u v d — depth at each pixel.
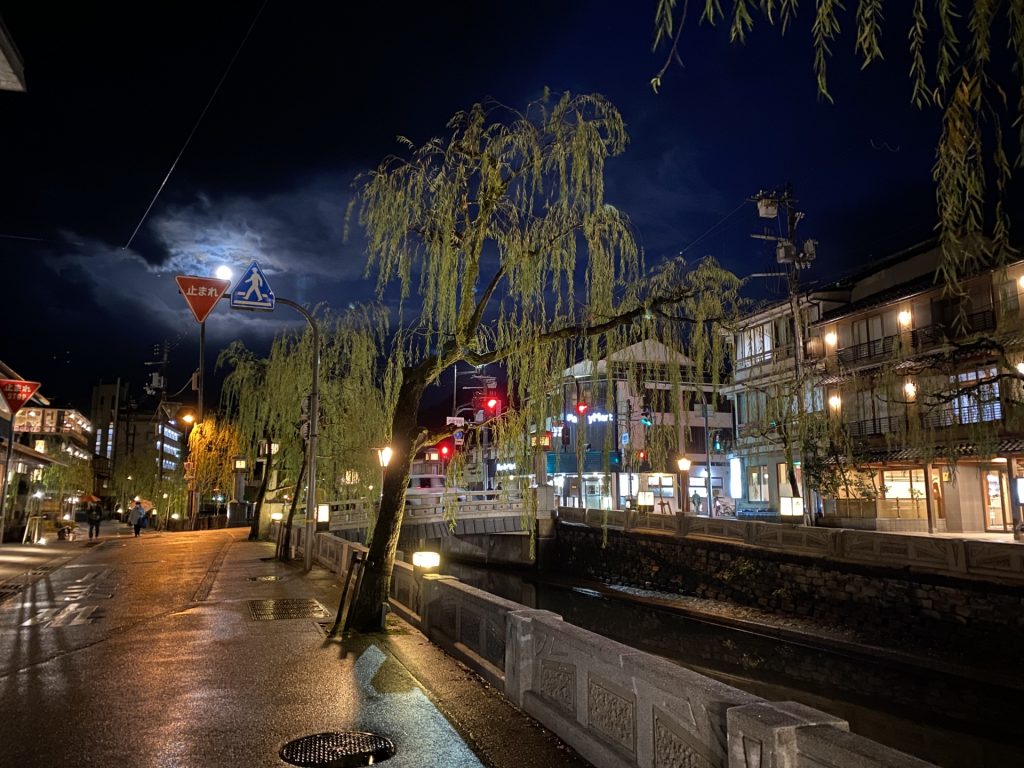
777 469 41.31
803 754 3.24
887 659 18.45
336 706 6.77
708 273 13.02
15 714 6.54
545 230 11.27
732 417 52.12
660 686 4.46
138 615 12.10
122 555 23.64
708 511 45.03
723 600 26.83
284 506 34.56
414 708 6.70
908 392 31.39
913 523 29.89
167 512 63.31
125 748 5.66
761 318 42.78
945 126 4.08
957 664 16.94
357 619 10.48
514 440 13.55
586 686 5.57
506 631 7.15
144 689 7.39
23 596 14.41
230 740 5.85
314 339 21.31
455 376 47.34
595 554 35.72
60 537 39.56
